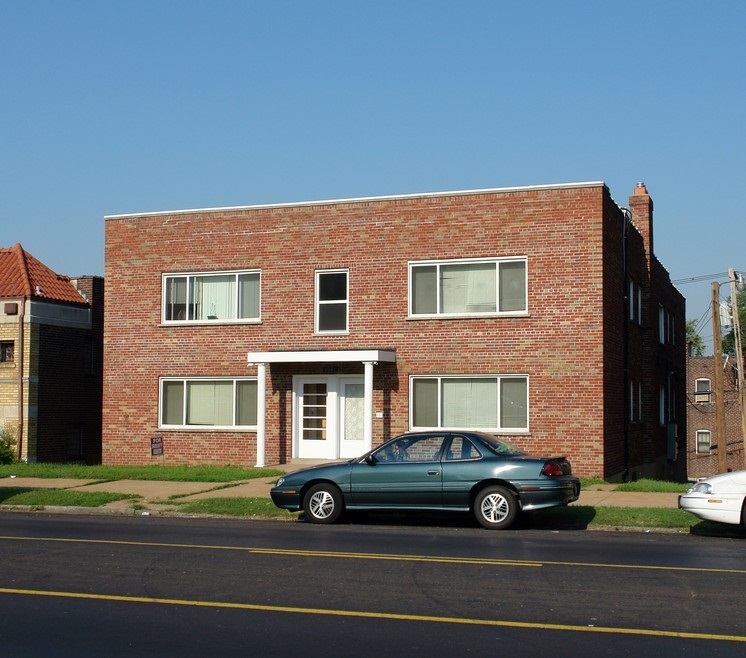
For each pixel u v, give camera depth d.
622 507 17.80
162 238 27.44
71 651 7.93
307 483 16.88
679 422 41.00
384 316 25.25
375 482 16.44
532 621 8.81
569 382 23.70
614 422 24.98
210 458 26.83
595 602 9.60
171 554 12.82
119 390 27.73
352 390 25.73
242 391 26.75
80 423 32.00
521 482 15.76
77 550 13.23
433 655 7.70
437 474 16.11
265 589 10.34
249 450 26.52
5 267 31.89
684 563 11.98
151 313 27.50
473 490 15.99
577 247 23.73
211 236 26.97
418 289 25.11
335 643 8.09
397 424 24.97
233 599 9.83
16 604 9.66
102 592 10.23
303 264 26.05
